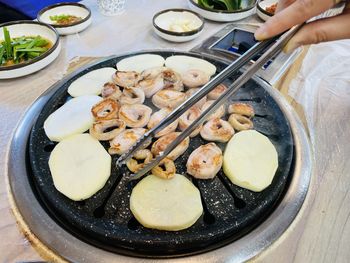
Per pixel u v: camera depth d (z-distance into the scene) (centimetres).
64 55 48
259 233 25
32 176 28
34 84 42
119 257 23
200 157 28
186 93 35
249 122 33
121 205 26
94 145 30
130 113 32
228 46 54
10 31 50
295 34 27
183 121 31
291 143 31
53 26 51
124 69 39
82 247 23
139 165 28
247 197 27
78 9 58
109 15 59
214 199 27
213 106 26
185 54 42
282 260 25
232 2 59
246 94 36
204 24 56
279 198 28
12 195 27
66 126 31
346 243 26
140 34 55
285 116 34
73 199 26
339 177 31
